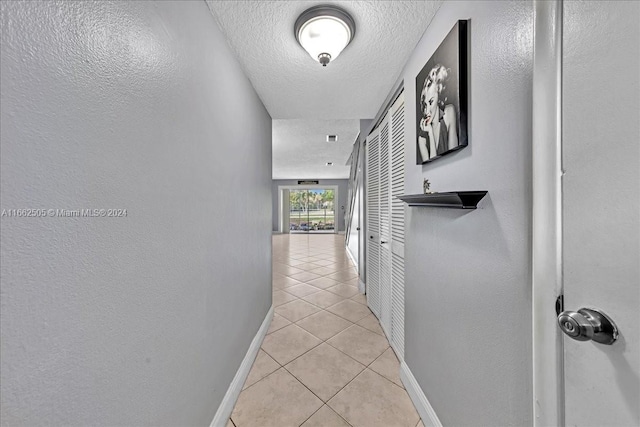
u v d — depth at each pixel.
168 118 0.83
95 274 0.57
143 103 0.72
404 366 1.62
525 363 0.68
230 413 1.37
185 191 0.95
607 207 0.44
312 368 1.78
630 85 0.40
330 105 2.25
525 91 0.67
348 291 3.44
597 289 0.45
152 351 0.77
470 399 0.94
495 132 0.79
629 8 0.41
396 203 1.92
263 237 2.24
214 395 1.21
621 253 0.42
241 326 1.62
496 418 0.80
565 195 0.51
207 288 1.14
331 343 2.11
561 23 0.52
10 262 0.42
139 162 0.71
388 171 2.11
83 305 0.55
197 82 1.03
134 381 0.70
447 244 1.10
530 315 0.66
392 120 1.99
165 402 0.83
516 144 0.70
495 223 0.79
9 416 0.42
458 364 1.01
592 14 0.46
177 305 0.90
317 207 11.28
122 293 0.65
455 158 1.02
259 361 1.86
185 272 0.95
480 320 0.87
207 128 1.12
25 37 0.43
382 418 1.36
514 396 0.72
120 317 0.65
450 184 1.06
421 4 1.13
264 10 1.15
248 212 1.76
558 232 0.54
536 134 0.58
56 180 0.49
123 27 0.65
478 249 0.88
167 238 0.84
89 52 0.55
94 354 0.57
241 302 1.62
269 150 2.50
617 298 0.42
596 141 0.46
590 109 0.47
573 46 0.50
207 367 1.14
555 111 0.54
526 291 0.67
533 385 0.60
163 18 0.80
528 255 0.66
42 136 0.46
